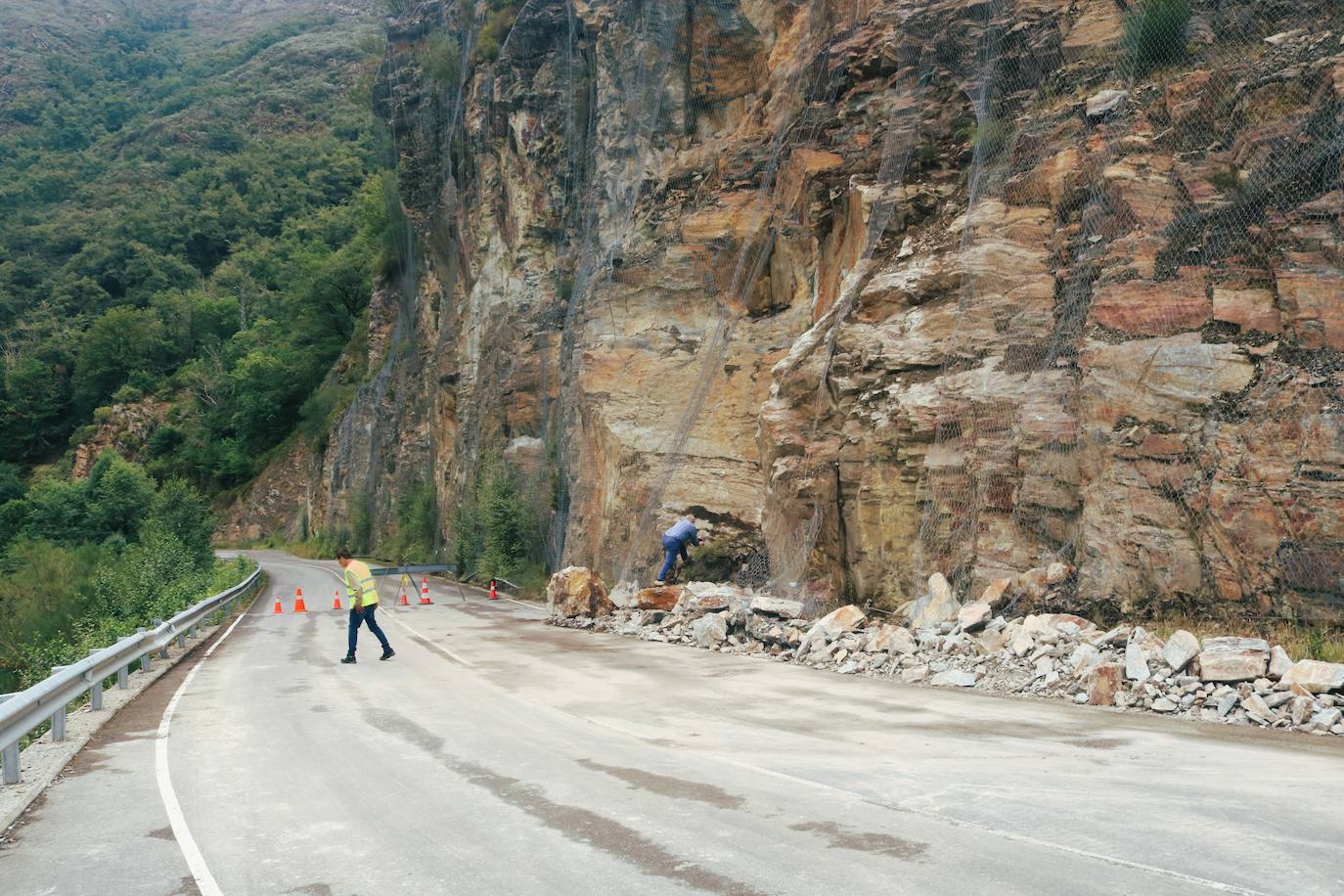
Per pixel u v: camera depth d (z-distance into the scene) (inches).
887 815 231.3
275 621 921.5
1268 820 218.5
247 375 3435.0
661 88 1007.0
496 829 232.2
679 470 815.7
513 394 1321.4
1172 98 511.5
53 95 7194.9
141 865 216.1
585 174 1228.5
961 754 295.3
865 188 696.4
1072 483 489.7
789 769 280.2
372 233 3314.5
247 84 6791.3
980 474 522.3
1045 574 475.8
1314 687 334.3
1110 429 473.1
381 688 471.5
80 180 5885.8
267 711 414.0
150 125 6348.4
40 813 262.8
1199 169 487.5
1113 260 500.4
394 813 249.4
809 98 808.9
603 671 506.9
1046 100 589.0
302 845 225.8
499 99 1434.5
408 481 2064.5
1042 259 551.5
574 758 303.7
